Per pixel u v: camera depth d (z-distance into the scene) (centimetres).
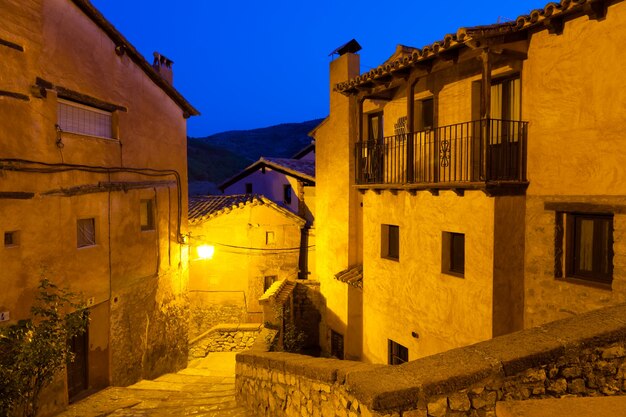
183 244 1355
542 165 707
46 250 782
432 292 852
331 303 1430
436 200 836
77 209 863
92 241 930
